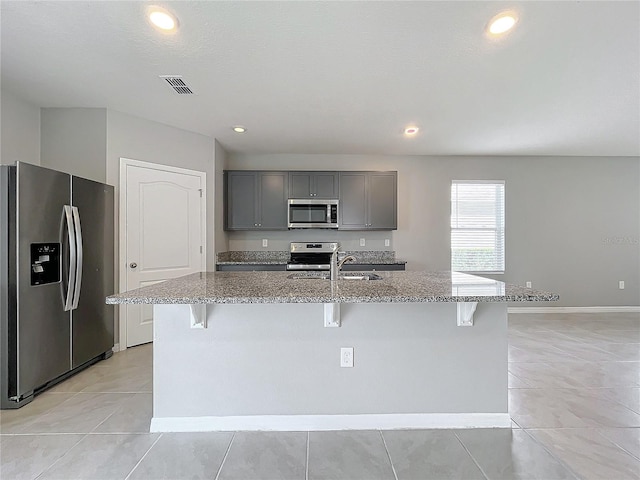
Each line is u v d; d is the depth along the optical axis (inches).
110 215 127.6
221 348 79.2
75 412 86.9
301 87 112.0
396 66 98.2
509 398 93.9
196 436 76.3
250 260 198.7
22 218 91.4
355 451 70.8
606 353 130.9
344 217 189.6
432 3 72.4
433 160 202.4
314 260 194.4
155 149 145.4
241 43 86.8
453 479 62.4
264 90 114.0
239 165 197.3
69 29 81.4
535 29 81.1
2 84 111.6
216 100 122.6
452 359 80.6
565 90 114.0
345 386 80.0
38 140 130.3
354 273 103.3
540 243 204.8
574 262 205.5
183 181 155.2
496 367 80.8
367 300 62.7
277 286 76.9
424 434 77.0
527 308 203.8
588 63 96.7
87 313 115.2
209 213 165.6
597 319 186.2
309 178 188.9
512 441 74.2
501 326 81.1
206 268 164.2
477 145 180.2
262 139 169.3
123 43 87.2
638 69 100.0
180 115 137.8
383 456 69.1
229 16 76.3
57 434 77.0
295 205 186.2
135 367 117.3
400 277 94.7
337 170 199.2
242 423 79.0
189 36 84.0
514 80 106.8
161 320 78.9
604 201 205.3
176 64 97.9
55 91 116.4
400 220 202.5
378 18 77.1
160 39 85.4
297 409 79.7
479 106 127.8
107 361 123.0
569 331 162.1
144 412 86.9
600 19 77.5
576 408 88.4
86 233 114.8
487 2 72.2
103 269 123.2
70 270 105.9
